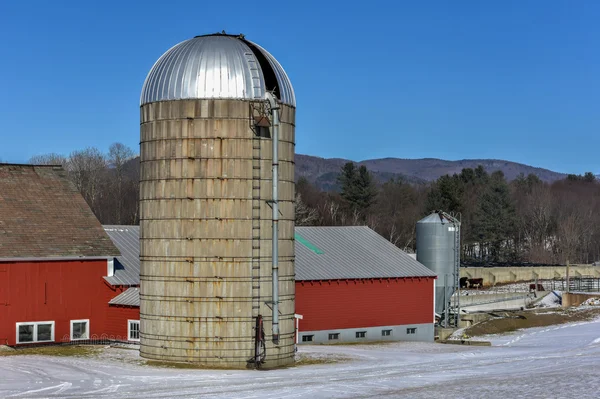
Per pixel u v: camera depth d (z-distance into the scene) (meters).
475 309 87.94
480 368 41.44
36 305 50.59
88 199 133.00
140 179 43.66
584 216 170.00
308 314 57.53
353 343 59.12
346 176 163.88
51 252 51.31
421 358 47.84
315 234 64.94
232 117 41.59
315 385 34.66
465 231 151.75
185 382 35.50
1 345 49.19
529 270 118.19
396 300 62.00
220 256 41.59
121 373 38.66
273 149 42.03
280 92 43.09
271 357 42.22
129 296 51.94
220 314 41.66
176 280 42.03
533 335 70.62
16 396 31.41
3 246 50.16
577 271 123.88
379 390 33.41
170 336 42.25
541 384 34.78
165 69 42.88
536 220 165.88
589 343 61.69
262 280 42.00
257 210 41.84
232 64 42.16
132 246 58.31
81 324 52.03
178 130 41.91
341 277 58.97
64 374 38.12
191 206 41.72
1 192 54.25
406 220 155.88
